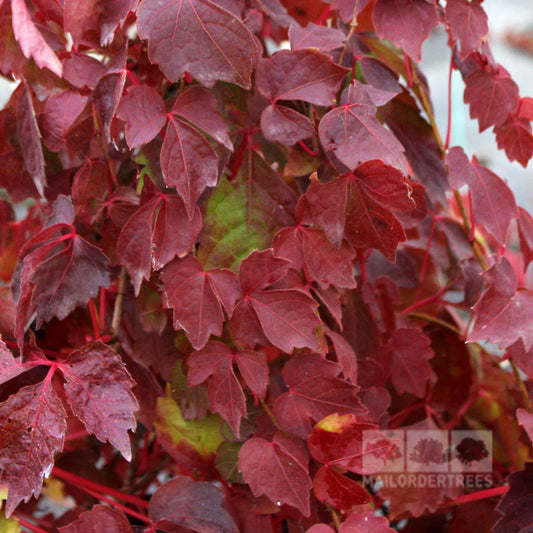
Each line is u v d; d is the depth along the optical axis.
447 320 1.43
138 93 1.14
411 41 1.20
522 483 1.21
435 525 1.33
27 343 1.18
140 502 1.27
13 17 1.19
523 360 1.22
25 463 1.13
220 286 1.17
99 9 1.18
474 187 1.24
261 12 1.27
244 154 1.21
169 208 1.17
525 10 4.35
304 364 1.19
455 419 1.37
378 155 1.15
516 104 1.27
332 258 1.19
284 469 1.17
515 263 1.80
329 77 1.17
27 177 1.29
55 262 1.17
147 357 1.26
